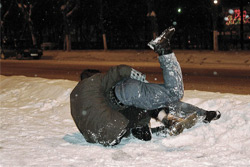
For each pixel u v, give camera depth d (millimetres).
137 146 5113
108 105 5273
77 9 43938
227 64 23469
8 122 7012
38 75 19359
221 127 5348
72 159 4543
